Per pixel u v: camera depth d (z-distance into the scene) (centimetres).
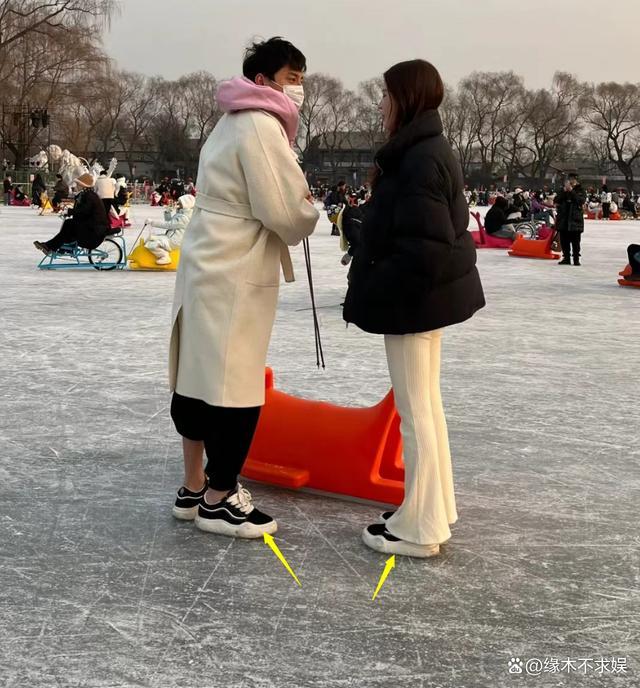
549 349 843
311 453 421
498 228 2305
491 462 482
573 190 1838
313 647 279
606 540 376
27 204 4644
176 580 326
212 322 351
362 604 310
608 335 938
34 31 5512
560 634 292
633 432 552
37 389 628
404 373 344
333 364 738
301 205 345
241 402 354
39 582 322
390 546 353
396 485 405
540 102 11831
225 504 372
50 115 6197
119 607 304
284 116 353
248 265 351
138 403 593
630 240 2891
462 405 610
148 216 3688
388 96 334
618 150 11594
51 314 994
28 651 274
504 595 320
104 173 2614
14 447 490
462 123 12362
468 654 277
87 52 5856
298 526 384
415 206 318
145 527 379
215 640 282
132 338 848
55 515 390
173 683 257
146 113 12619
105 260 1666
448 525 360
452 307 332
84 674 261
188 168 13050
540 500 424
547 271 1698
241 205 352
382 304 330
